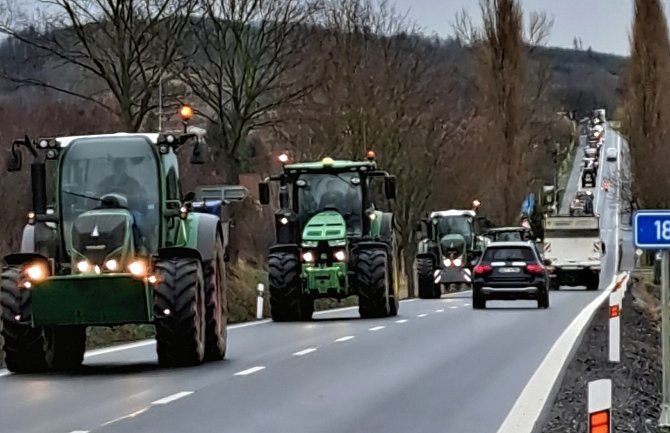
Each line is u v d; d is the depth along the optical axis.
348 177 34.72
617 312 21.02
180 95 42.56
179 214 20.08
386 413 14.76
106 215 19.38
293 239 34.59
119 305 18.92
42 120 41.56
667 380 15.60
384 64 55.50
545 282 40.09
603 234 122.00
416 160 58.41
